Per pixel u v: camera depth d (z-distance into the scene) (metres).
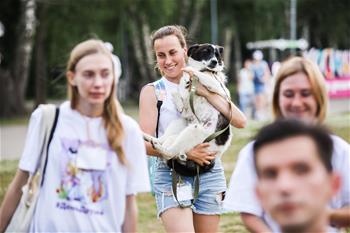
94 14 30.42
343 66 32.38
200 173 5.07
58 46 30.31
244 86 23.80
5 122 25.83
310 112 3.69
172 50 5.20
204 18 45.50
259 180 2.59
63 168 3.88
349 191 3.39
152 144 4.98
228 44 47.72
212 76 5.22
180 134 4.98
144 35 36.66
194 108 5.08
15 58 29.89
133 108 32.12
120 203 3.92
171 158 4.98
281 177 2.48
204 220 5.15
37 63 29.22
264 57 46.16
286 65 3.75
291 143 2.55
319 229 2.48
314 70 3.68
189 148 4.97
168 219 5.02
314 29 49.41
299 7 47.19
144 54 38.00
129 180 3.96
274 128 2.62
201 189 5.08
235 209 3.57
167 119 5.17
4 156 15.07
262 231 3.50
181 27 5.52
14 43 32.75
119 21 37.34
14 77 29.58
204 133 4.98
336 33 48.22
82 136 3.90
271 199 2.46
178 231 4.95
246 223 3.57
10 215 4.07
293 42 33.94
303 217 2.40
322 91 3.68
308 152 2.53
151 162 5.17
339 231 3.50
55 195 3.89
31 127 3.98
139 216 8.83
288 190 2.42
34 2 29.59
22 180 4.01
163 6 35.09
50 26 30.38
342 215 3.36
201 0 40.03
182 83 5.11
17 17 32.78
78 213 3.86
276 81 3.76
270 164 2.54
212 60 5.23
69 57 3.98
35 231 3.92
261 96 23.48
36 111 3.99
